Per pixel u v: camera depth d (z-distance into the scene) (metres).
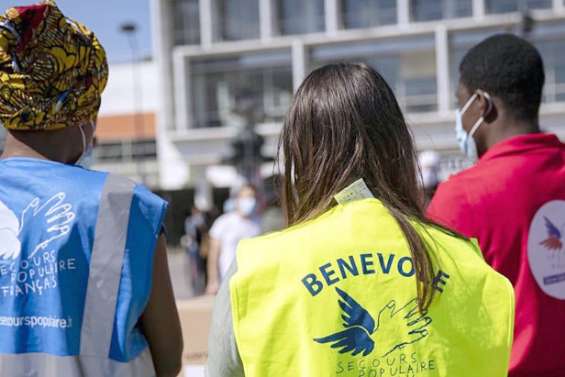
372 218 1.54
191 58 37.59
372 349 1.46
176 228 32.38
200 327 5.31
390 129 1.61
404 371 1.46
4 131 1.87
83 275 1.70
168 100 38.06
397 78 34.88
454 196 2.21
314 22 36.16
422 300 1.48
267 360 1.45
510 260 2.18
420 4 34.75
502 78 2.38
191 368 3.42
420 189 1.69
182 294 16.14
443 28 33.78
